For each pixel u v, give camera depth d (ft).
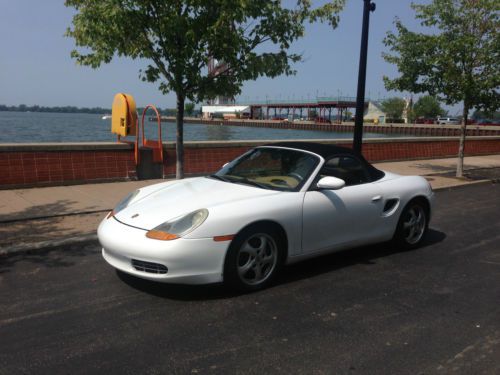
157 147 32.27
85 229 19.25
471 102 38.78
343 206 15.43
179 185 15.65
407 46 39.19
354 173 16.69
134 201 14.65
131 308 12.16
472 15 37.04
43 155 27.68
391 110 378.53
